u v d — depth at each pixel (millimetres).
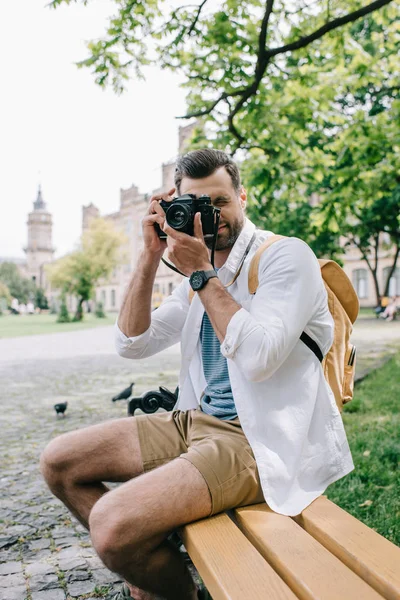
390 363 9250
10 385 8953
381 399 5984
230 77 6883
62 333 25812
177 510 1569
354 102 13133
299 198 8828
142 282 2129
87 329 29828
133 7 5969
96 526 1568
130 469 1962
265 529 1551
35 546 2898
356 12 5500
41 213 123000
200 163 1951
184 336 2123
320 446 1810
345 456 1837
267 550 1446
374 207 19281
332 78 7500
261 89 7086
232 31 6512
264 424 1752
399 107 7613
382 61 7723
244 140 7379
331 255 29750
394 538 2670
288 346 1686
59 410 6191
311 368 1809
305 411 1757
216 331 1758
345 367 2086
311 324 1831
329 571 1302
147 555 1622
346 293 2051
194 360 2150
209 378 2078
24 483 3932
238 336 1685
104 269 47969
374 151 7527
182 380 2172
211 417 1947
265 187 7797
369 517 2928
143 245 2094
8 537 3010
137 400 2854
